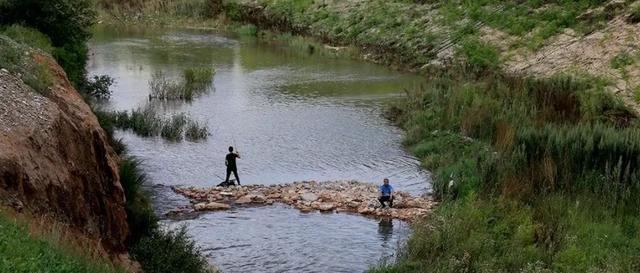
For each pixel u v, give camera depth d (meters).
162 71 47.12
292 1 69.44
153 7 76.06
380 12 60.00
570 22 45.88
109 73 45.81
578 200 19.98
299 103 39.38
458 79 42.19
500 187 21.28
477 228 18.23
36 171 11.78
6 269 7.91
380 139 31.97
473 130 30.41
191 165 27.02
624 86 36.28
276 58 54.81
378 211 21.89
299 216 21.45
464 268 16.11
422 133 31.61
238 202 22.61
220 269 17.12
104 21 72.38
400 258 17.34
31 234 9.27
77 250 10.15
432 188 24.34
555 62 42.34
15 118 13.09
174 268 14.97
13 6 30.92
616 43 40.69
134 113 32.25
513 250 17.03
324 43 60.31
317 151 29.83
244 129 33.19
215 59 53.47
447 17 53.97
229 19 72.19
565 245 17.23
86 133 15.78
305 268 17.55
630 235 18.31
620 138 22.45
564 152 22.34
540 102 32.38
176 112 35.94
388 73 48.84
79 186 13.55
